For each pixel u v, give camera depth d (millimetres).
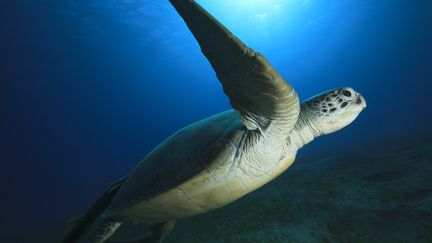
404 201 4816
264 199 6668
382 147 12984
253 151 2586
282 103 1883
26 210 26984
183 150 2818
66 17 26625
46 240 9508
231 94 1930
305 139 3414
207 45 1540
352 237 4199
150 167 3012
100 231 3404
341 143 24875
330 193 5922
